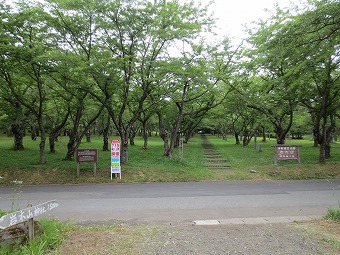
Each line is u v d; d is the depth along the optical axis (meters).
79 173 11.93
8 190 9.77
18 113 15.97
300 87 14.71
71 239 4.33
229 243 4.16
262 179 11.74
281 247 3.97
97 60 11.79
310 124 24.47
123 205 7.53
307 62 10.37
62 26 11.61
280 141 19.23
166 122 25.20
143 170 12.55
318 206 7.30
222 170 13.23
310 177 11.92
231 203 7.68
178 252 3.80
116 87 13.19
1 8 10.88
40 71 12.53
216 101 18.75
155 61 12.39
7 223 3.38
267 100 16.31
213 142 36.25
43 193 9.23
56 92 14.54
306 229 4.84
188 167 13.73
